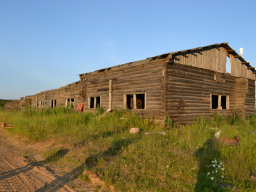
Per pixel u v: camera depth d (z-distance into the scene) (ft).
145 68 41.60
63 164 21.06
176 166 18.26
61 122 42.22
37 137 34.04
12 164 21.50
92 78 57.47
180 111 39.04
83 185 15.90
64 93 75.77
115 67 49.34
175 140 26.91
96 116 44.98
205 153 21.47
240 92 51.44
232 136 28.91
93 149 24.70
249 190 14.17
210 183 14.96
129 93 44.88
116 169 17.95
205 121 37.99
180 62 40.11
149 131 34.01
